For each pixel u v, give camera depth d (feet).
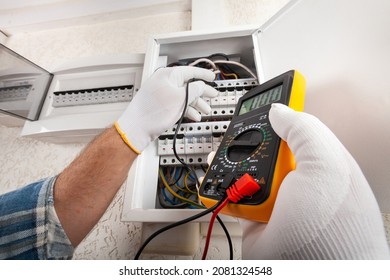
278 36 1.34
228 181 0.93
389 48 0.80
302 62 1.17
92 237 1.80
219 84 1.58
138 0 2.72
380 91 0.83
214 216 0.88
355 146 0.91
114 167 1.17
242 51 1.77
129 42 2.82
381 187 0.83
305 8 1.18
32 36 3.20
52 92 2.19
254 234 0.98
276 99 1.06
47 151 2.33
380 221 0.69
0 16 3.06
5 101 2.11
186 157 1.40
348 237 0.67
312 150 0.79
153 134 1.35
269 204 0.81
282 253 0.73
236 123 1.19
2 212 1.02
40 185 1.11
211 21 2.27
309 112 1.12
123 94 2.01
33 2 2.87
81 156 1.22
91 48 2.91
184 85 1.46
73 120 1.94
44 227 1.00
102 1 2.80
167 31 2.77
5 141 2.48
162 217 1.11
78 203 1.08
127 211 1.15
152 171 1.37
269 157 0.90
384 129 0.82
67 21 3.05
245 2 2.52
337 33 1.00
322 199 0.71
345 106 0.95
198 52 1.79
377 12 0.85
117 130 1.24
